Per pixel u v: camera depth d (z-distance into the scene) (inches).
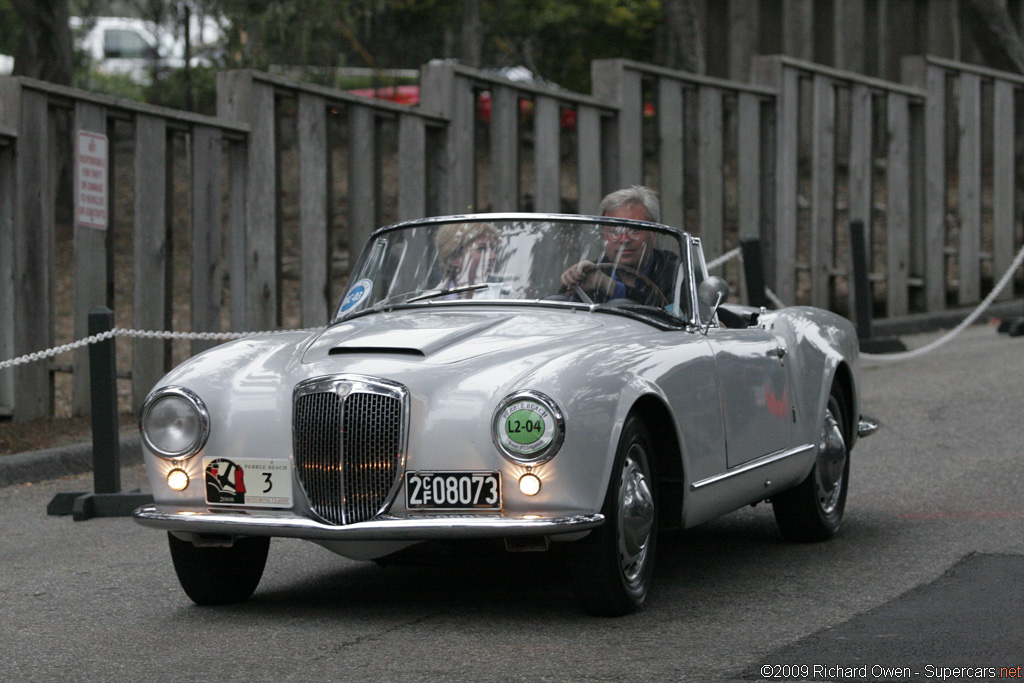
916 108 1800.0
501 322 553.0
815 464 668.1
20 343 997.8
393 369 498.9
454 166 1299.2
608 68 1446.9
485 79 1310.3
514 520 471.8
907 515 719.1
